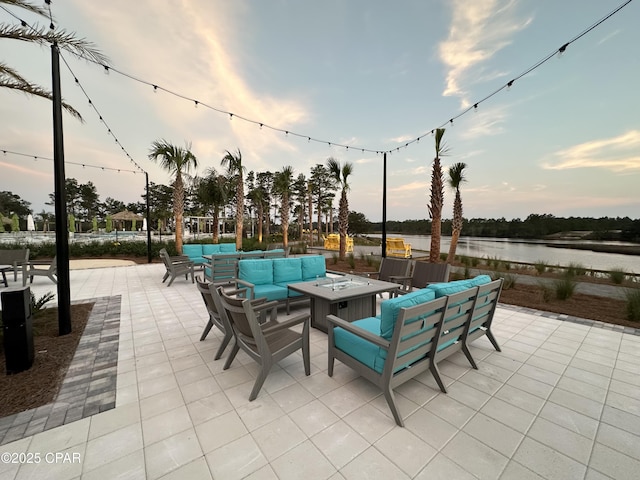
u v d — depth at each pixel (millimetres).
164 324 3738
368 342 2057
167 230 34875
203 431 1671
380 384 1832
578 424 1742
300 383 2250
